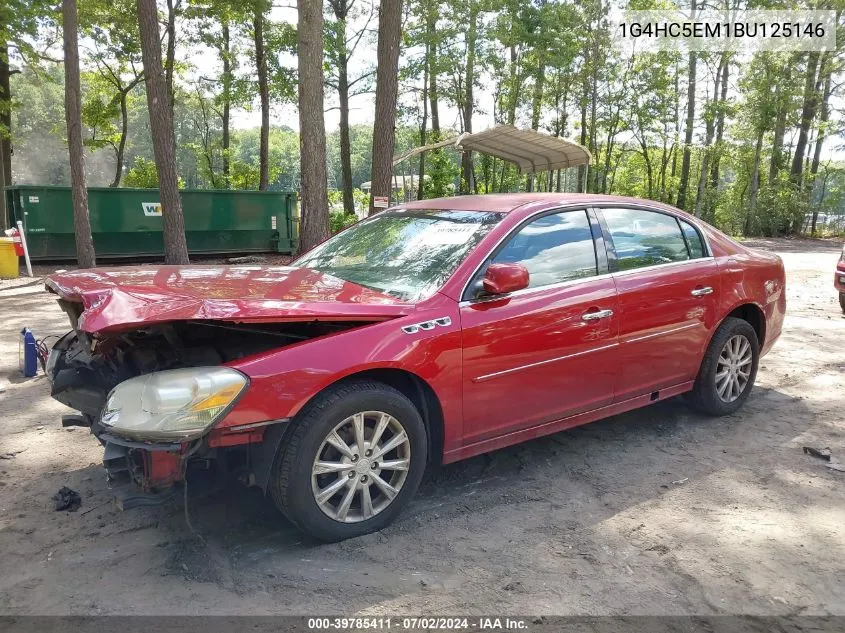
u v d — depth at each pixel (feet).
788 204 119.85
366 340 10.11
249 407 9.06
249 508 11.30
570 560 9.73
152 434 8.71
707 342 15.20
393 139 41.24
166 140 45.44
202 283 11.31
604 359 13.07
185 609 8.50
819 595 8.85
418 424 10.63
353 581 9.16
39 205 52.34
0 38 58.39
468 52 85.05
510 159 58.08
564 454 13.89
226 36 90.12
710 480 12.56
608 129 108.17
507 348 11.52
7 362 21.54
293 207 64.39
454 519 11.03
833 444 14.40
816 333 26.73
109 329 8.75
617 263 13.55
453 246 12.22
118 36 83.25
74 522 10.91
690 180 141.18
